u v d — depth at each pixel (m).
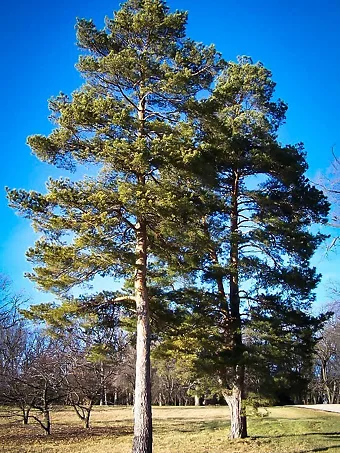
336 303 22.47
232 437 15.59
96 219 11.41
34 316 12.15
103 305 13.14
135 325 13.68
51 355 21.86
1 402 24.91
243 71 17.84
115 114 11.87
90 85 13.88
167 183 12.46
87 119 12.20
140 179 12.48
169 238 12.65
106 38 14.01
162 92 13.30
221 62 14.10
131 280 13.48
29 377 22.23
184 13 13.88
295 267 15.62
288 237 15.52
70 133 12.50
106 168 12.53
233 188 17.03
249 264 15.10
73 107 12.07
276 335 14.72
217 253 15.24
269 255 16.11
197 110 13.62
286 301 15.73
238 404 15.59
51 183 12.05
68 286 12.20
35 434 19.91
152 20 13.70
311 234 16.06
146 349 11.87
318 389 56.47
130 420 27.16
